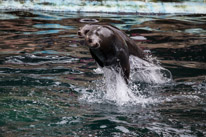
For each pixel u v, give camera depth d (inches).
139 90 682.8
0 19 1263.5
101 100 621.0
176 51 936.3
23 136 462.3
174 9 1448.1
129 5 1441.9
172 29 1176.2
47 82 703.1
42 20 1270.9
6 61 831.7
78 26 1190.3
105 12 1413.6
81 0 1464.1
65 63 834.2
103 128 496.1
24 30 1133.1
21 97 616.1
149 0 1464.1
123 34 708.0
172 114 553.0
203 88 684.7
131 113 558.6
